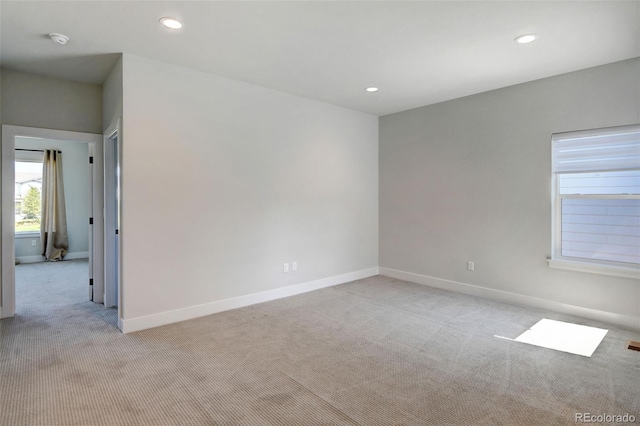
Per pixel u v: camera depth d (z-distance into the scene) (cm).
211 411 207
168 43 302
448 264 482
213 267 383
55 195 708
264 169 427
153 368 259
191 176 364
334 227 509
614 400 218
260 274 425
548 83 386
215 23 267
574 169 374
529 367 262
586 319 362
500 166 426
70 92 395
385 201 564
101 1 236
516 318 367
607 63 346
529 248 405
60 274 581
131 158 326
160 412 206
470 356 281
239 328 340
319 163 488
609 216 356
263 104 423
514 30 279
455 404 215
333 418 201
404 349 294
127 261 326
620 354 283
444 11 251
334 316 375
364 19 262
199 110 369
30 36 287
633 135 337
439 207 491
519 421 198
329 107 497
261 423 197
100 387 232
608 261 357
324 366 264
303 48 313
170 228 351
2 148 358
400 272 544
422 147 510
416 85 414
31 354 280
